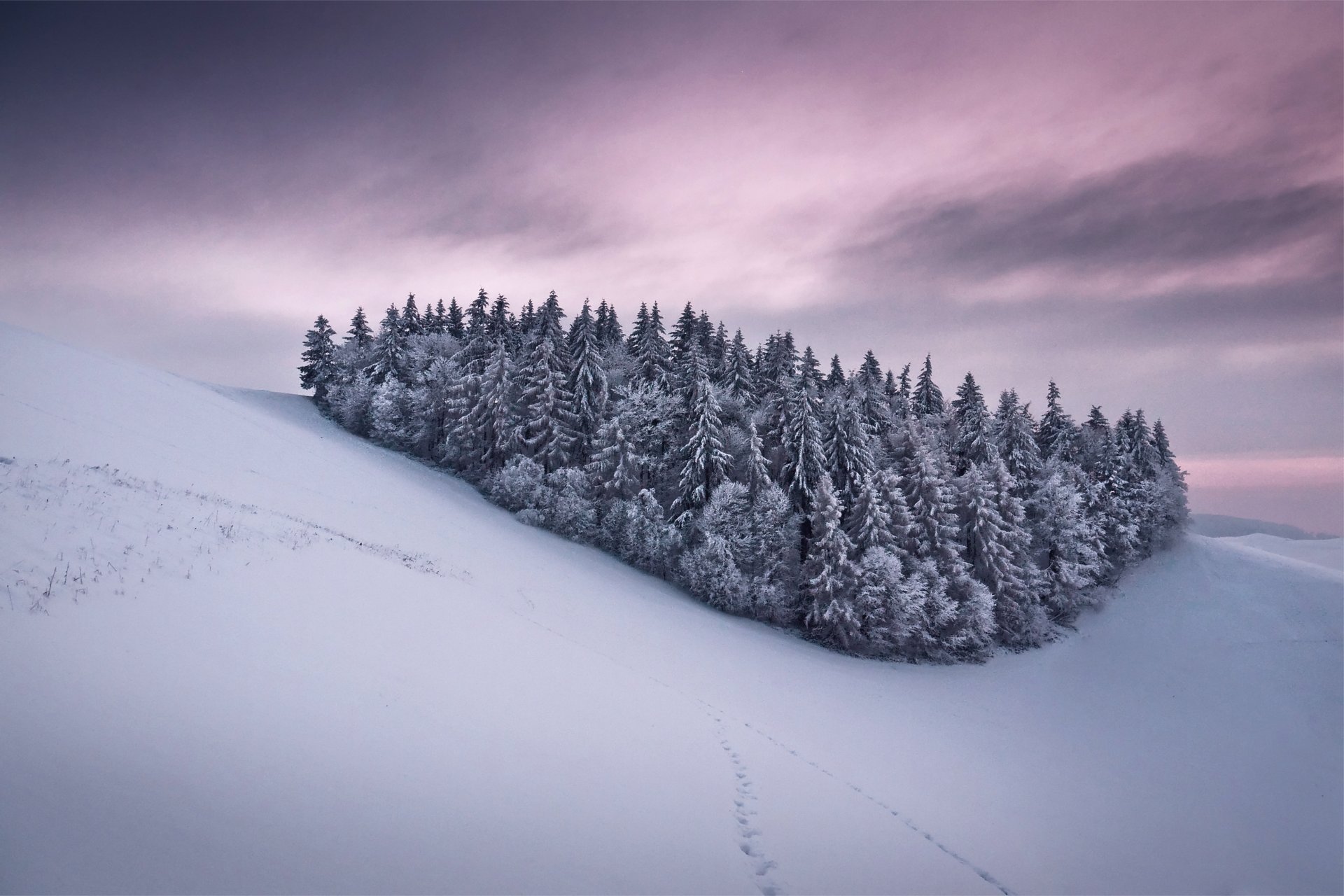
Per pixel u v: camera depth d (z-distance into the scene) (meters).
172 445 23.72
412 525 28.67
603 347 58.59
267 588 10.78
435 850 5.63
